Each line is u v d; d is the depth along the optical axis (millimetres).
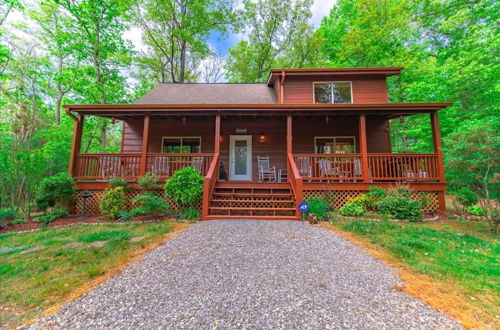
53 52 13289
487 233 4680
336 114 7461
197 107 7172
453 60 10570
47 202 6188
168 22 15398
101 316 2033
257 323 1899
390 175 6828
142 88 16031
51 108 14438
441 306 2182
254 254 3480
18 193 6750
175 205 6902
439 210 6570
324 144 9367
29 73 12234
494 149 4719
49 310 2148
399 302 2236
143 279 2723
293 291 2418
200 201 6527
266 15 18250
